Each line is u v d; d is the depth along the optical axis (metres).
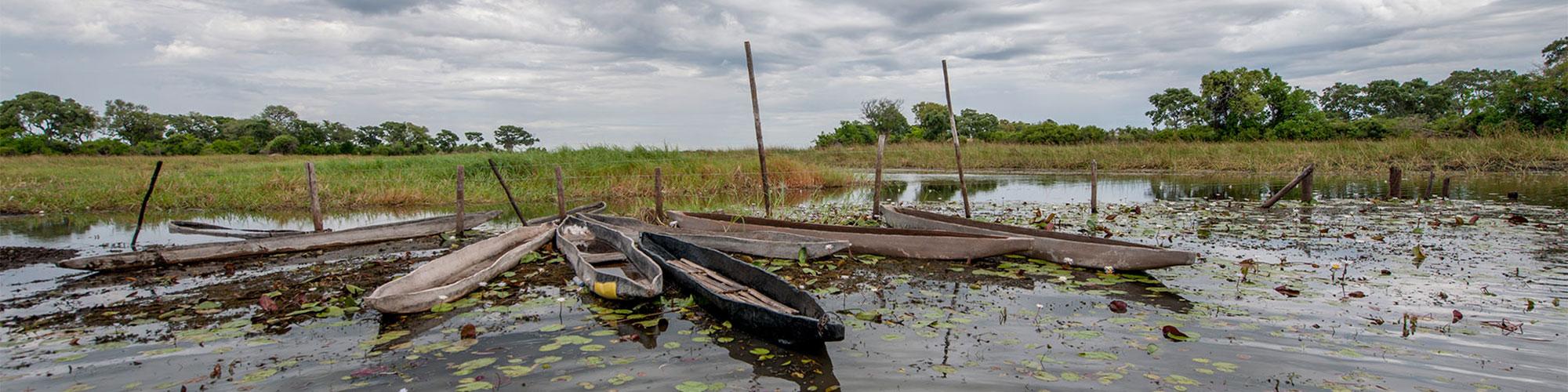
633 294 6.00
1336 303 6.05
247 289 7.02
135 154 38.88
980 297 6.41
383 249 9.55
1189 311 5.85
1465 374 4.38
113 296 6.73
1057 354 4.83
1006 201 16.52
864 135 54.09
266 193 16.19
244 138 42.81
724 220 10.91
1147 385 4.26
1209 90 43.00
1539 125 29.11
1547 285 6.57
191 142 40.97
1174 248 8.88
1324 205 13.84
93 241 10.44
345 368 4.70
